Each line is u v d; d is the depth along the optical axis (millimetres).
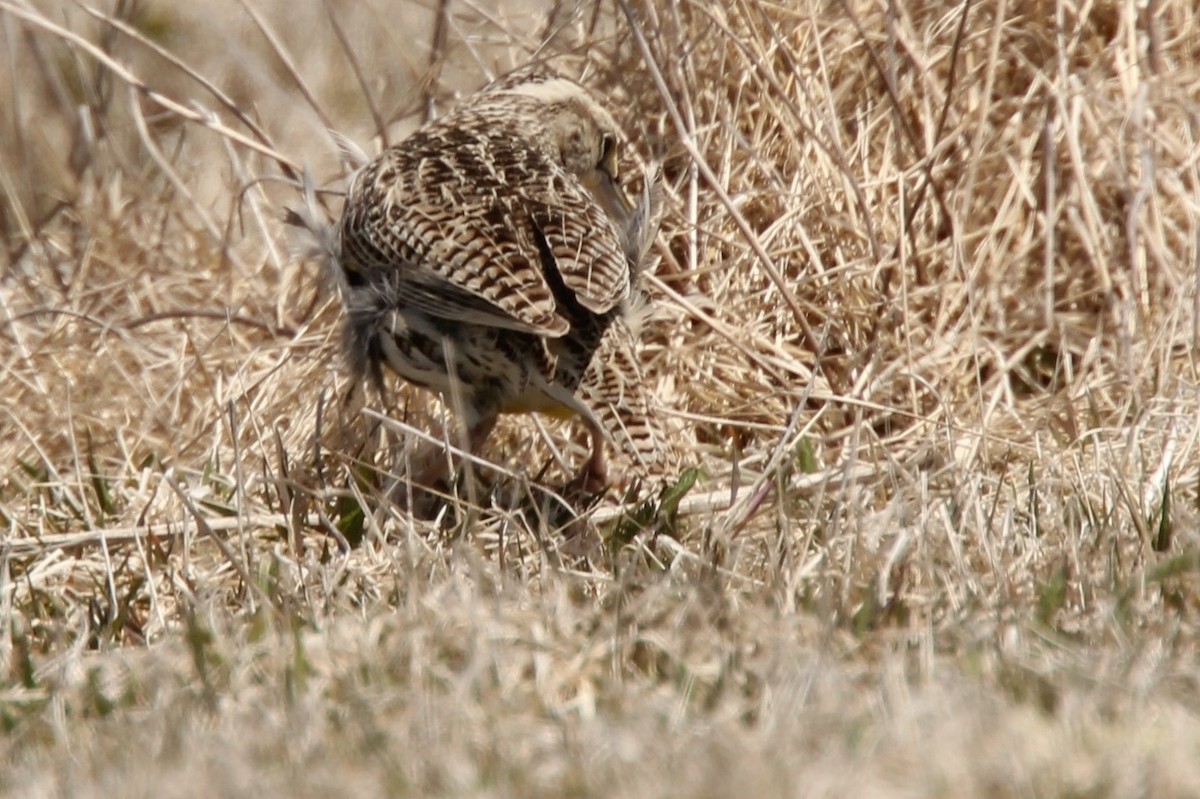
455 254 13852
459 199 14445
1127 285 16609
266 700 10328
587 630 11148
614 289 13664
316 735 9477
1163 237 16906
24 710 10828
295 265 18375
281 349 16969
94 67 25188
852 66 18203
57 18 26156
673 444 15898
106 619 12539
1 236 21297
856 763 8586
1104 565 12086
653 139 18094
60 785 9188
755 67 17578
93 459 15586
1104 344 16766
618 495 15219
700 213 17578
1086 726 8867
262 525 14133
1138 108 17000
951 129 17938
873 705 9445
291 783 8836
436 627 11047
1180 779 8227
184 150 23766
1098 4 18578
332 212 21109
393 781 8789
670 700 9875
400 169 15039
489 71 19109
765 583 11930
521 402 14602
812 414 16266
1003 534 12773
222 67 25312
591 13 19328
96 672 11219
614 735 9203
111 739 9867
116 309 18547
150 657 11203
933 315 16984
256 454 15773
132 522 14414
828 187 17391
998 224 17188
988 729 8820
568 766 8836
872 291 16875
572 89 17000
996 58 17562
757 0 17344
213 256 19188
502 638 10875
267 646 11133
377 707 9922
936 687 9570
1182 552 11977
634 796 8414
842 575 11711
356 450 15547
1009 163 17453
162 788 8836
